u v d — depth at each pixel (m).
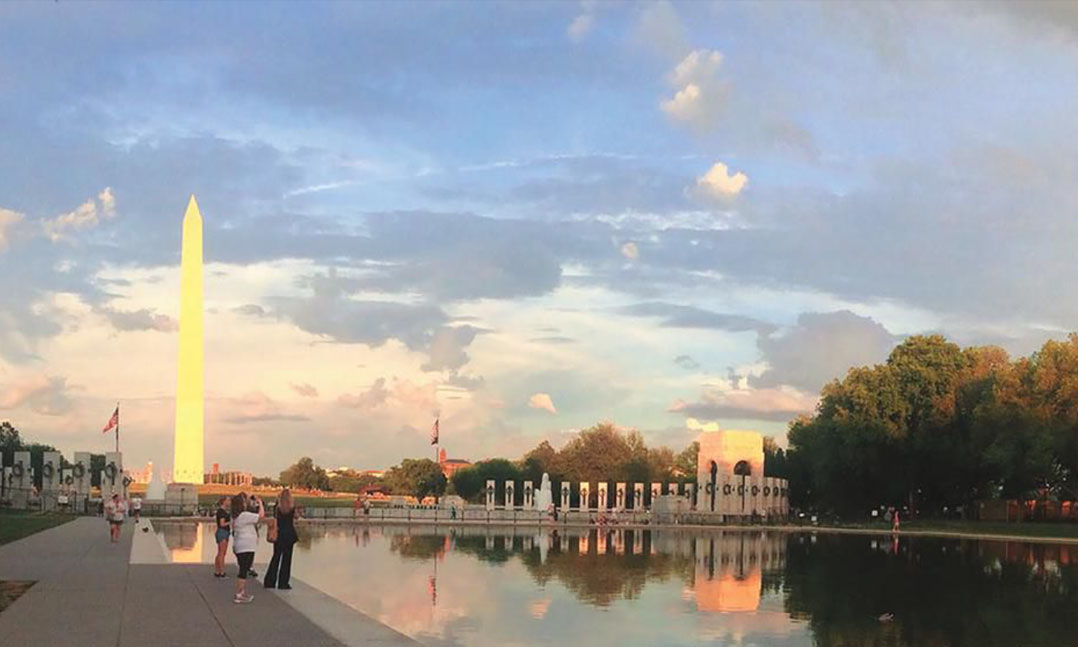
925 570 47.62
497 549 57.47
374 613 29.58
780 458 133.38
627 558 51.72
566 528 89.62
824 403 121.31
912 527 98.06
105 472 91.06
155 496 99.06
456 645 24.48
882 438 104.25
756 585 39.31
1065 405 86.31
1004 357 108.75
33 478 117.00
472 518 100.44
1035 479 96.38
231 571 33.44
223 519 31.38
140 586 28.50
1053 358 89.38
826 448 109.94
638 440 164.88
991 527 93.00
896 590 38.41
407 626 27.31
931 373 103.88
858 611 32.03
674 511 106.81
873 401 105.50
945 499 114.62
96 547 44.06
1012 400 90.25
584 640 25.53
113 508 48.38
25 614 22.67
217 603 25.03
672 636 26.42
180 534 60.09
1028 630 28.62
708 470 113.94
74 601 25.02
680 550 59.59
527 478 156.50
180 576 31.41
